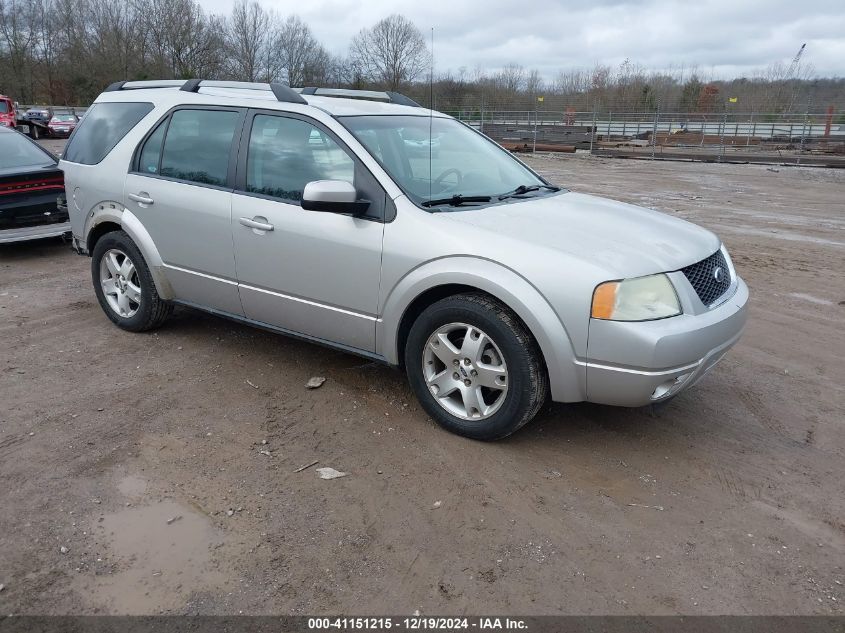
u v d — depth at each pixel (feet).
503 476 11.18
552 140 108.99
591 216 12.99
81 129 18.29
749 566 9.14
